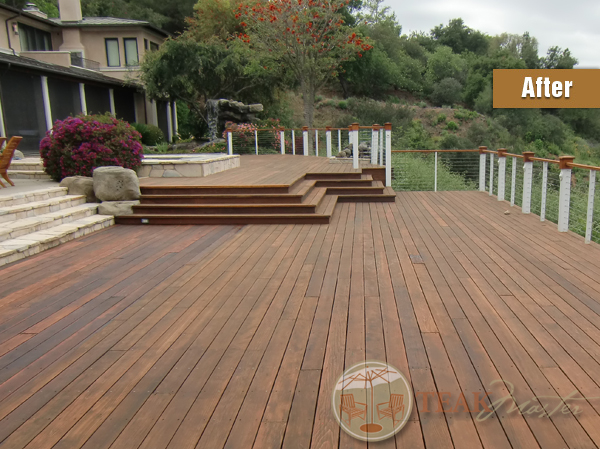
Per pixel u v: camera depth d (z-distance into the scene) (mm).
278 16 18016
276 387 2490
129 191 7246
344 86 35844
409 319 3369
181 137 26031
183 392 2461
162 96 22203
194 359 2830
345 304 3693
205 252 5387
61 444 2053
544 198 6984
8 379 2639
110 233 6496
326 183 9266
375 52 36062
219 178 8797
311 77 19312
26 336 3209
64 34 22781
